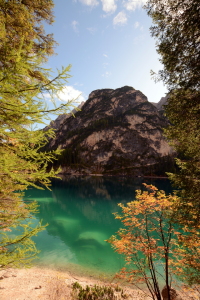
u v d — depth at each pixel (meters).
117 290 7.91
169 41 5.23
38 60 2.54
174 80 5.50
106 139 130.75
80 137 141.62
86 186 58.56
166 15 5.10
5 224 3.92
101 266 11.23
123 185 60.91
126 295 7.30
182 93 5.49
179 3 4.65
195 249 5.58
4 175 3.17
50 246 14.46
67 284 8.28
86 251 13.63
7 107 2.48
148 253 5.91
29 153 2.98
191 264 5.30
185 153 6.43
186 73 5.15
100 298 6.88
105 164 115.00
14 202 4.18
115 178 86.00
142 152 118.44
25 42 4.44
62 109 2.77
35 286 7.80
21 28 4.18
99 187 56.28
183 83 5.06
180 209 5.59
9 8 3.84
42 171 3.13
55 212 26.31
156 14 5.22
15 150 3.14
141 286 8.69
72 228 19.66
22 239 3.64
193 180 5.59
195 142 6.04
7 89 2.37
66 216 24.50
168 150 119.94
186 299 6.58
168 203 6.09
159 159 109.06
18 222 4.07
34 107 2.52
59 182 69.50
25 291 7.22
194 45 4.74
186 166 5.89
